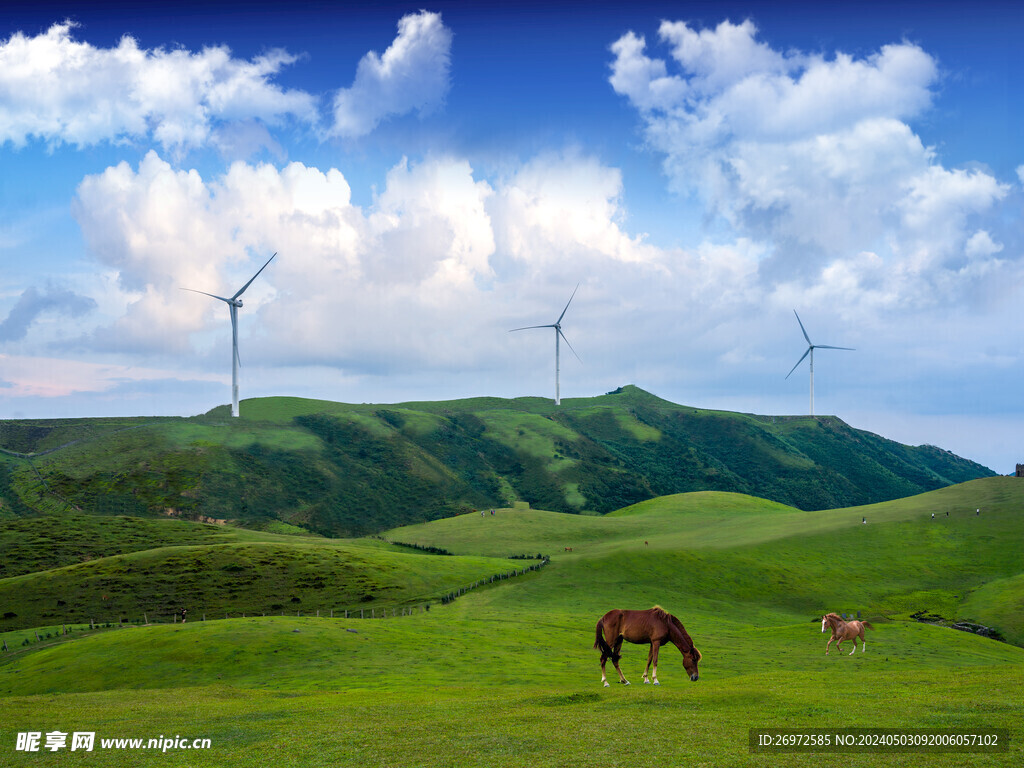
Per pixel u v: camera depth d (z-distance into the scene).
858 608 96.38
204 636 55.69
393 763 19.47
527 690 34.47
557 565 114.31
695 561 113.56
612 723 22.95
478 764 18.97
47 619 94.62
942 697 26.42
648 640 32.38
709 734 21.14
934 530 127.75
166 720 28.00
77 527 166.12
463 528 164.00
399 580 106.81
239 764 20.39
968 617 87.00
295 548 123.50
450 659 49.91
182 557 117.38
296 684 43.12
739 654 53.53
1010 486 151.50
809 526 137.25
